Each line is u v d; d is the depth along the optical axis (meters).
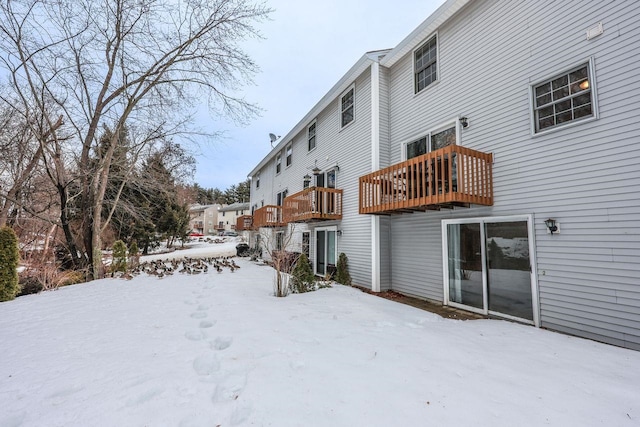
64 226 10.20
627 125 3.85
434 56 7.04
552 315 4.52
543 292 4.66
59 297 6.61
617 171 3.93
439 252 6.63
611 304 3.91
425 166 6.43
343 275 8.84
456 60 6.41
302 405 2.19
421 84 7.41
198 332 3.90
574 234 4.33
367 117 8.66
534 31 4.97
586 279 4.17
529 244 4.87
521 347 3.51
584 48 4.32
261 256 16.70
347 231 9.43
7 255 6.55
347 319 4.57
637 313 3.68
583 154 4.27
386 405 2.20
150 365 2.89
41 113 9.41
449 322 4.69
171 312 5.02
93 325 4.31
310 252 11.87
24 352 3.27
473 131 5.97
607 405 2.25
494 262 5.46
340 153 10.09
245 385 2.48
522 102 5.11
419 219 7.22
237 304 5.48
